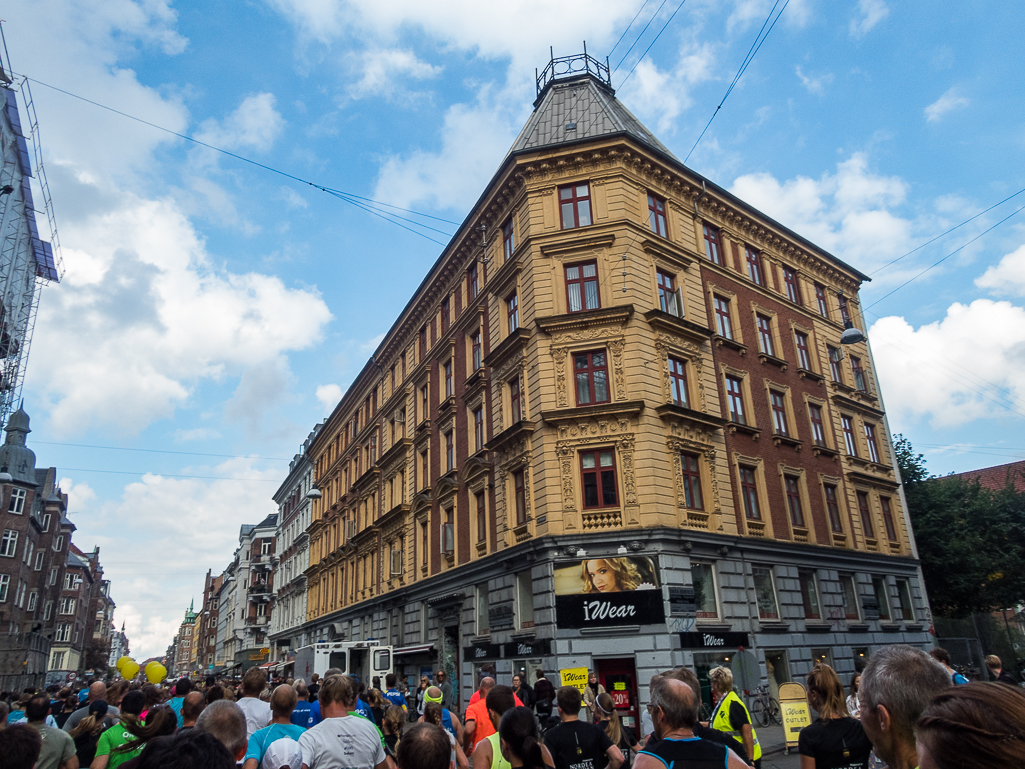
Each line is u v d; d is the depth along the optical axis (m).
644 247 23.72
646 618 18.97
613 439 21.00
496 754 6.04
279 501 73.25
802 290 31.83
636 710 18.44
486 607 24.70
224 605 106.00
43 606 66.75
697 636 19.45
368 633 37.38
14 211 42.91
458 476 28.33
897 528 31.72
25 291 47.81
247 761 5.32
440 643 27.81
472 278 29.81
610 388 21.70
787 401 28.06
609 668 19.20
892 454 33.56
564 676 17.52
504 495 23.67
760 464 25.16
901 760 3.13
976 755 1.70
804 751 5.17
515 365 23.62
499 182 26.08
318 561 51.28
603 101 28.00
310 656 29.27
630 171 24.50
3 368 46.19
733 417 25.14
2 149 38.50
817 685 5.36
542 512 21.00
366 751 5.54
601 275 23.00
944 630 31.11
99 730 8.25
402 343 37.81
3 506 55.28
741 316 27.44
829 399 30.69
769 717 20.81
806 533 26.14
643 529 19.80
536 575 20.61
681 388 23.22
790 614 23.47
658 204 25.70
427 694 9.56
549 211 24.20
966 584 33.12
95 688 9.79
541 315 22.92
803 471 27.19
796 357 29.56
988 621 32.28
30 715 6.89
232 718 5.25
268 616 78.44
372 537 38.50
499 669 22.22
